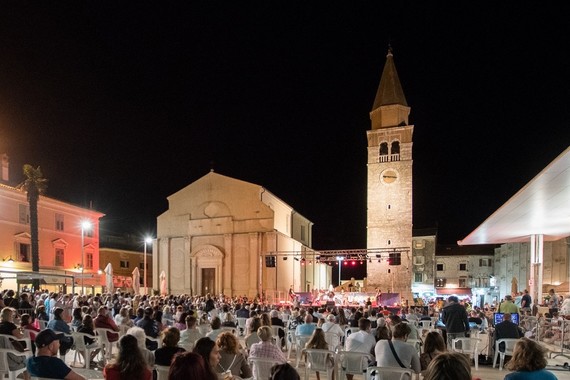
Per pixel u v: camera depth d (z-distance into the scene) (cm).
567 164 1441
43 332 727
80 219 5203
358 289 5862
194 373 502
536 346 623
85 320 1348
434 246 7756
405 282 5178
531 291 3150
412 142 5494
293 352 1780
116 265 6412
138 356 611
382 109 5634
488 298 6669
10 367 969
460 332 1445
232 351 833
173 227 5638
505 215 2439
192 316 1258
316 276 7131
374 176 5500
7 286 4119
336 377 1124
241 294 5194
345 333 1634
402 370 828
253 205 5344
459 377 443
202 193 5569
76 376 714
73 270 5012
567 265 4347
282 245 5459
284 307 2869
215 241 5397
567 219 2508
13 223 4291
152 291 5441
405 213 5325
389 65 5806
